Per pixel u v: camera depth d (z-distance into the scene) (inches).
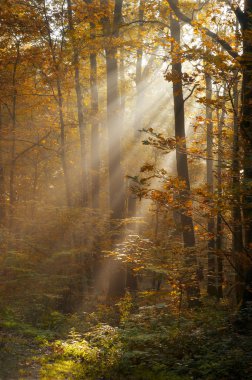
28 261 657.0
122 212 800.3
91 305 671.8
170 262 448.1
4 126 1044.5
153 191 388.8
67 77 837.8
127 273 874.1
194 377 336.2
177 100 585.3
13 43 856.9
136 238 486.3
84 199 868.6
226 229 508.1
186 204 388.2
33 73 857.5
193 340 388.5
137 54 962.1
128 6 900.6
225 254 400.2
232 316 417.7
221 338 388.2
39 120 1018.1
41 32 792.3
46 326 539.2
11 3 792.9
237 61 366.0
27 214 872.9
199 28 451.5
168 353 380.8
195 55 376.8
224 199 346.6
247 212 358.3
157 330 425.1
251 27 412.2
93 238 732.7
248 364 331.3
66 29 794.2
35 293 613.3
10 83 880.9
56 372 355.6
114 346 404.2
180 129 585.0
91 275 805.2
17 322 526.6
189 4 593.0
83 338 476.7
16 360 387.5
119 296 717.3
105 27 757.9
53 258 658.8
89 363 385.7
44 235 713.0
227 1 452.8
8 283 617.3
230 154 373.1
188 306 494.0
